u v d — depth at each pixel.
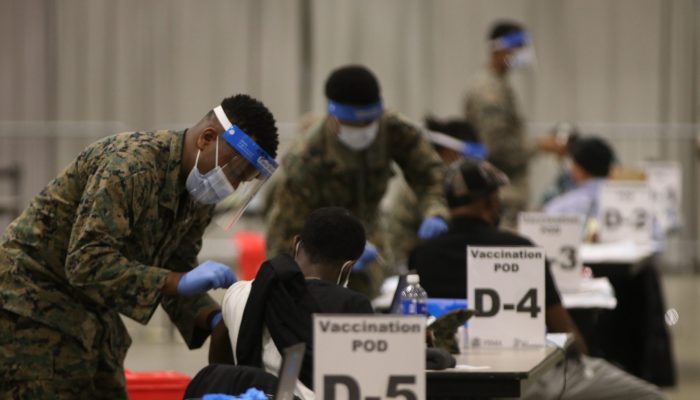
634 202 20.67
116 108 32.75
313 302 8.93
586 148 20.88
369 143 14.59
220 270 9.18
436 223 14.70
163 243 9.51
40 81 32.41
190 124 33.09
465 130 19.05
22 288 9.23
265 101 33.38
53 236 9.24
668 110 33.25
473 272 10.95
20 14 32.28
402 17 33.41
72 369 9.39
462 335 10.91
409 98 33.53
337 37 33.44
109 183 8.83
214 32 33.12
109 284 8.77
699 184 33.28
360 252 9.54
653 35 33.22
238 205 9.70
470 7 33.50
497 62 24.27
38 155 32.47
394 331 7.36
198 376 8.38
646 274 20.16
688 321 27.17
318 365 7.32
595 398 13.16
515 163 24.19
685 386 20.38
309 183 14.79
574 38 33.41
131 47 32.81
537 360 10.14
